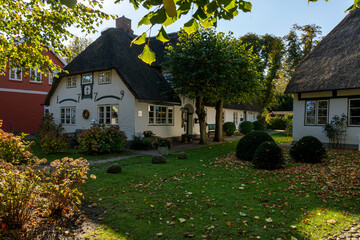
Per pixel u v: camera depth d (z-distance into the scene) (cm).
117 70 1489
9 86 2164
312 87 1340
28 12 642
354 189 587
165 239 368
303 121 1469
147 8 250
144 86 1564
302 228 394
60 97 1962
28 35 653
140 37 258
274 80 3406
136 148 1438
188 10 266
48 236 367
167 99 1667
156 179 717
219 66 1423
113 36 1794
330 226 399
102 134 1235
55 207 427
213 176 753
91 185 653
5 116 2139
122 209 486
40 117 2372
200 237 373
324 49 1522
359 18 1534
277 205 499
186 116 2084
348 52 1377
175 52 1518
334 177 705
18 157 730
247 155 983
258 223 417
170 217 450
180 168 869
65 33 665
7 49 650
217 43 1458
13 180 363
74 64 1822
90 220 432
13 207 361
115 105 1606
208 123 2348
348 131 1301
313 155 918
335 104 1346
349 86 1207
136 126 1524
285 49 3284
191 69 1457
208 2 255
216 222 425
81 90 1805
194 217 448
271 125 3906
